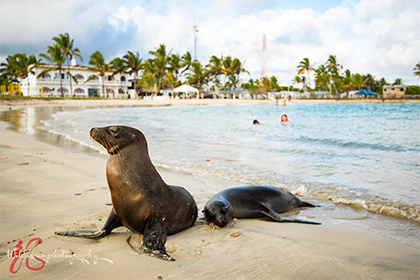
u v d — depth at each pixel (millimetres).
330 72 108812
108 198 5609
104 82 82000
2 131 16266
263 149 11273
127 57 81938
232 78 110938
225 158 9750
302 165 8656
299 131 16781
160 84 85625
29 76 75938
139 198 3879
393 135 14469
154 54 87500
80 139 14031
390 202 5613
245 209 5145
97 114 31328
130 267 3287
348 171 7902
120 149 3867
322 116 29078
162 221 4035
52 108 42125
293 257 3564
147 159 4102
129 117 27578
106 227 4102
